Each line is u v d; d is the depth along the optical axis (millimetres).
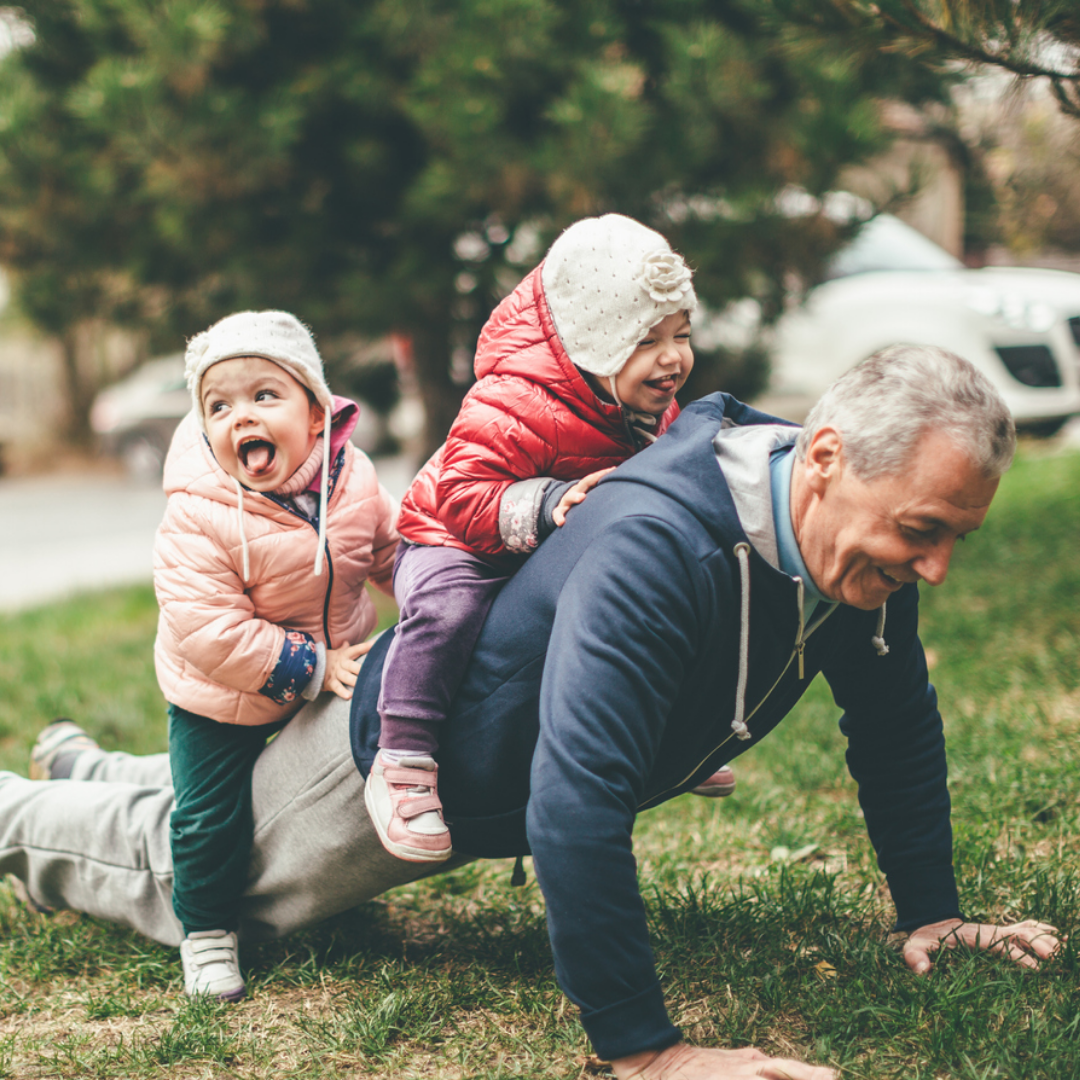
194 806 2234
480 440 1867
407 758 1936
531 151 4781
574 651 1673
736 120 4918
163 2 4918
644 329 1791
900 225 9016
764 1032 2012
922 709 2098
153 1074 2027
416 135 5574
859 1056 1914
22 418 22891
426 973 2316
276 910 2340
